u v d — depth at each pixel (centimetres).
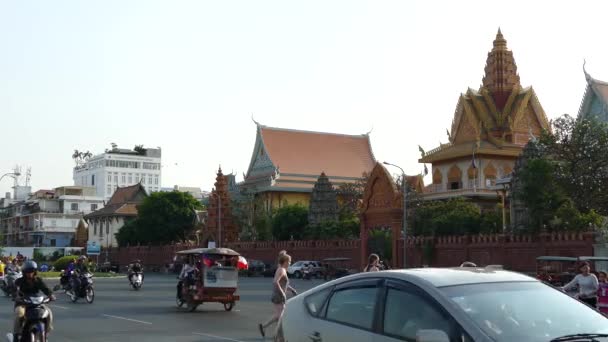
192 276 2700
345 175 11125
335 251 6625
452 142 8925
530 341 638
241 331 1995
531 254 4731
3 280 3497
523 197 5041
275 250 7569
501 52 8925
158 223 9488
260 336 1870
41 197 15362
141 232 9656
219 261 2738
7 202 17375
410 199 6869
